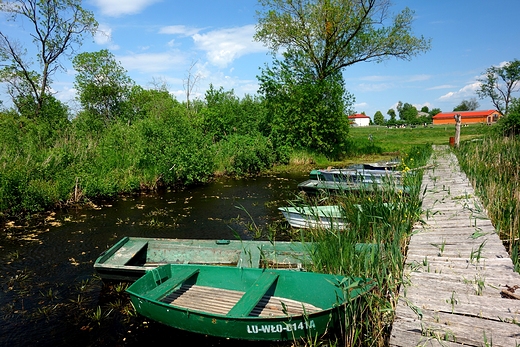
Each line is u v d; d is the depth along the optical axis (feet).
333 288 13.89
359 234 18.84
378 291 13.48
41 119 53.88
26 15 63.77
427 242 17.16
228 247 19.63
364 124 338.13
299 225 26.03
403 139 118.11
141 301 13.32
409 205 20.48
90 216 32.12
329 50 74.13
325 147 70.28
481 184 26.96
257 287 14.01
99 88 74.38
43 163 36.91
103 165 42.22
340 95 70.95
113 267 16.78
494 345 9.42
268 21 73.67
